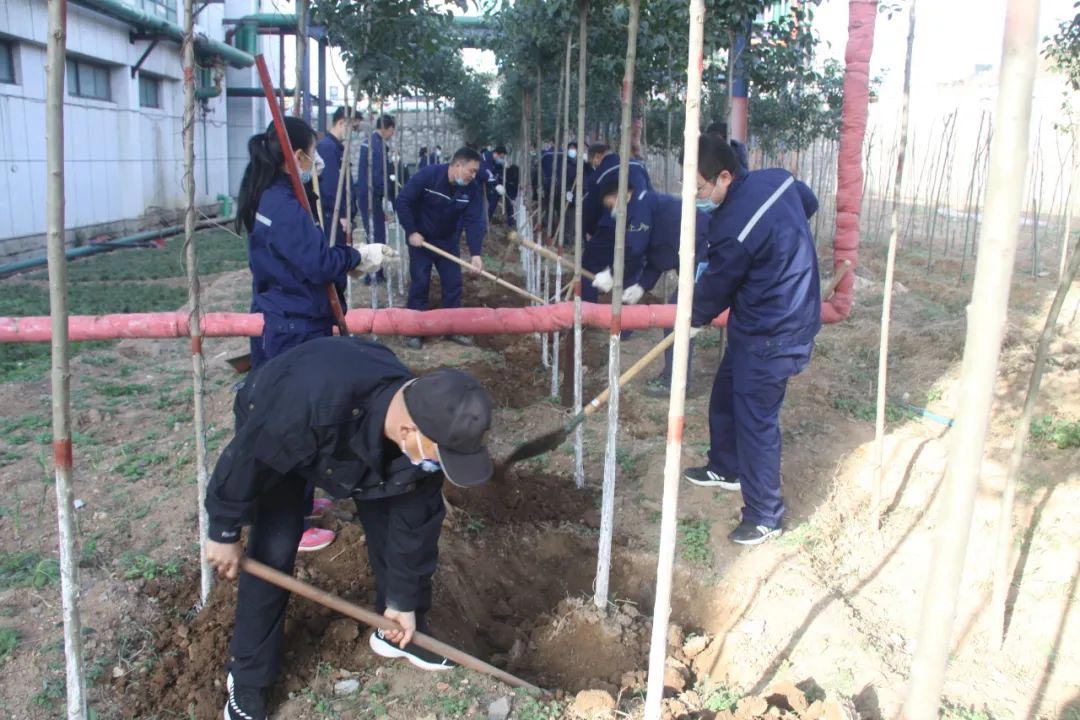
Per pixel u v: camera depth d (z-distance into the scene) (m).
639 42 5.96
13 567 3.51
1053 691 3.00
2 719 2.74
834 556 3.95
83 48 13.51
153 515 4.02
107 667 3.02
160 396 5.69
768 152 12.40
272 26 18.84
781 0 5.80
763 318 3.80
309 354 2.47
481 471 2.29
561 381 6.35
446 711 2.87
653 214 5.96
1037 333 7.62
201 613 3.28
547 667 3.36
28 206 12.17
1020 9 1.25
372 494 2.62
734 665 3.27
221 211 19.55
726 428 4.45
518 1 6.98
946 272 11.53
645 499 4.48
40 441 4.84
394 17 5.36
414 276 7.17
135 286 9.98
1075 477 4.37
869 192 15.03
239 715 2.78
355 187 9.51
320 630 3.27
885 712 2.88
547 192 12.60
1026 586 3.57
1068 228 8.62
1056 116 17.33
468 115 19.58
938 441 5.13
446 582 3.66
